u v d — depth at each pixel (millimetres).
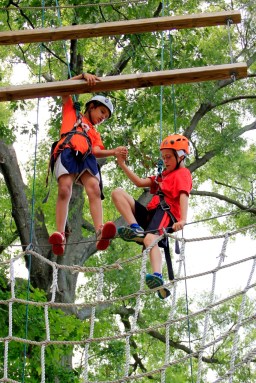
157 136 22906
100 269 9703
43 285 21359
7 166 21516
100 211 10078
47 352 17547
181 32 21141
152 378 24922
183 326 25266
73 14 19938
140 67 20672
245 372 24422
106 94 21672
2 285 18141
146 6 20312
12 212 21641
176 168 10102
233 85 24406
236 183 25859
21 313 17281
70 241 21969
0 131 20344
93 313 9609
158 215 9867
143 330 9367
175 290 9461
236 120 24156
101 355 23734
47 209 21688
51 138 22906
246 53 24500
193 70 10398
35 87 10359
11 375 17328
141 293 9523
